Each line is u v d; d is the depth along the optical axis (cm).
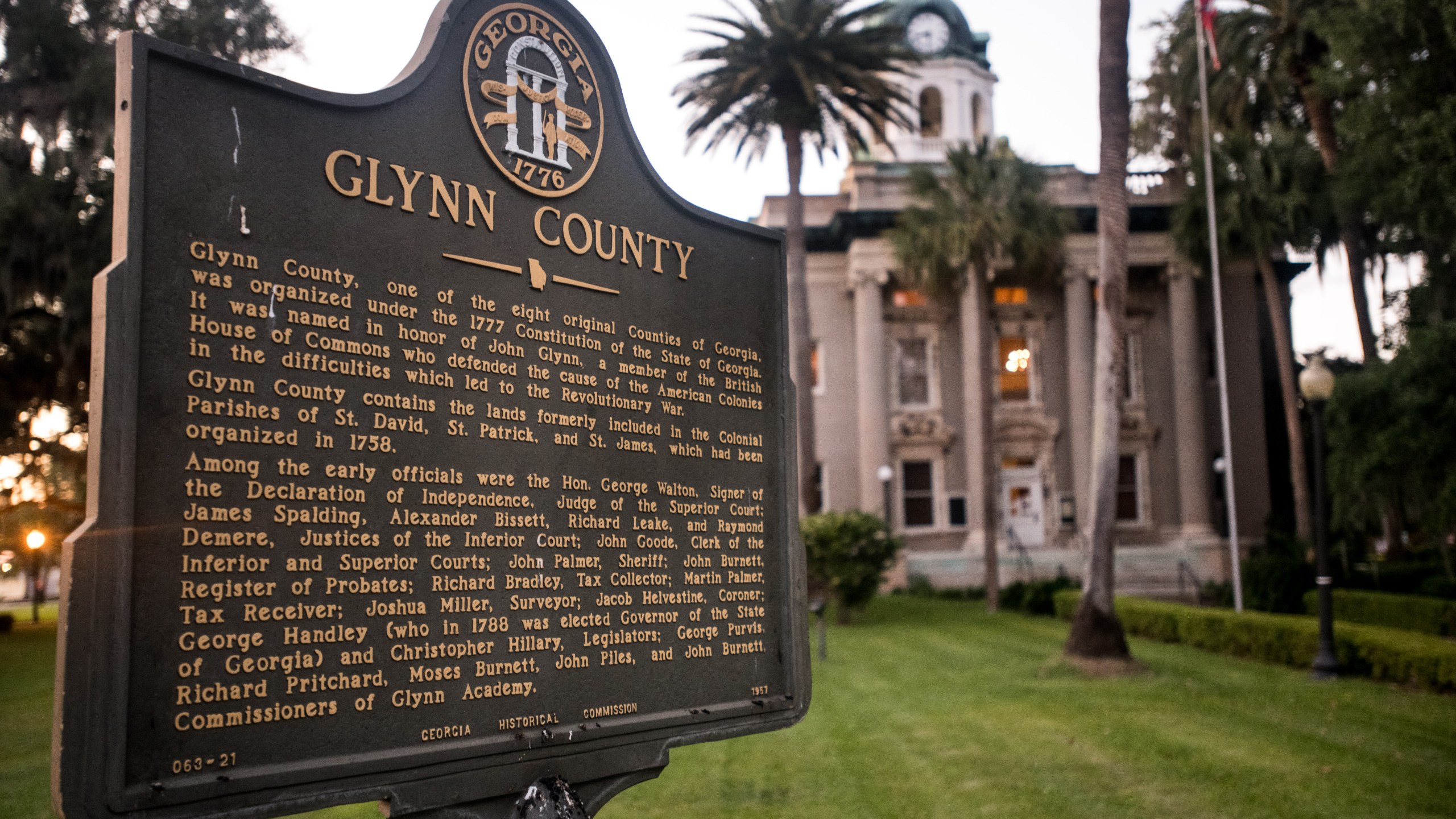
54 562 3472
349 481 341
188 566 304
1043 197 2689
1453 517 1495
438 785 343
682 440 447
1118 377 1545
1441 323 1502
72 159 1828
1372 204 1692
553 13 421
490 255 389
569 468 402
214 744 300
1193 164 2739
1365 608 1925
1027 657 1645
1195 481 3173
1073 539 3212
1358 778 852
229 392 320
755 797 829
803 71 2364
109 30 1947
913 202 3162
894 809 792
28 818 740
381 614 341
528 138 405
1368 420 1546
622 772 398
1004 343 3338
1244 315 3359
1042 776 888
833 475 3256
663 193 453
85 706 276
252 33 2102
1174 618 1820
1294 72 2447
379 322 356
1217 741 1007
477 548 369
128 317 299
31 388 2200
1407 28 1462
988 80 4047
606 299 426
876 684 1397
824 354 3312
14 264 1816
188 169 320
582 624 396
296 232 340
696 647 435
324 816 787
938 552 3231
